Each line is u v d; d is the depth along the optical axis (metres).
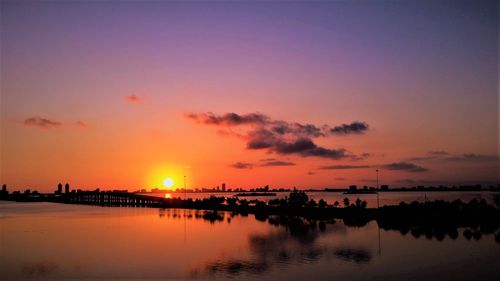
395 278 63.12
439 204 150.25
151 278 65.81
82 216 195.00
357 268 70.12
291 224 141.88
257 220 160.62
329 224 137.88
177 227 137.50
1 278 67.69
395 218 144.00
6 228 138.38
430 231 112.44
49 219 177.25
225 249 90.25
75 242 103.50
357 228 123.56
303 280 63.06
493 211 141.50
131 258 81.31
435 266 70.06
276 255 82.56
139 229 132.25
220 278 64.94
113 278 66.44
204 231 124.62
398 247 88.44
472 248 85.38
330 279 63.53
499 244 89.56
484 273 64.81
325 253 83.81
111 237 112.06
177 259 79.69
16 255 86.44
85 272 70.56
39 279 66.81
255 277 65.38
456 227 118.00
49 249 93.31
